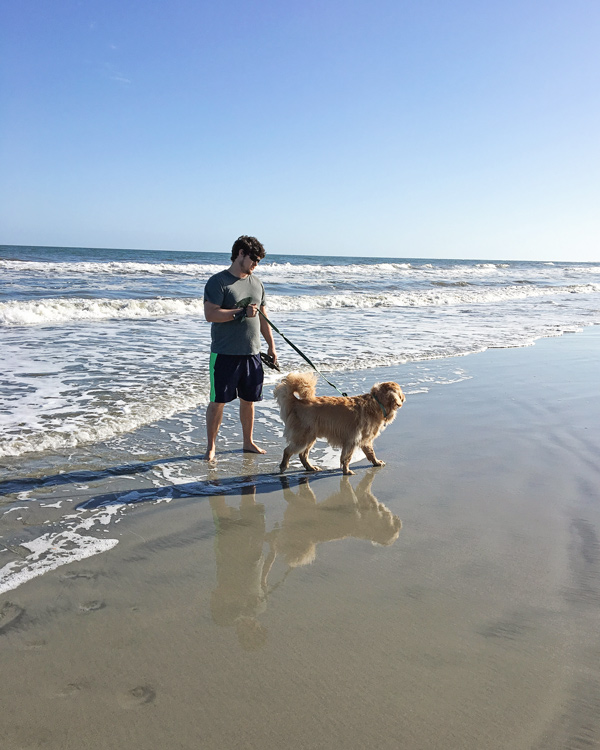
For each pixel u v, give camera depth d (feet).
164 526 12.68
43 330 36.99
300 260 277.23
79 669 7.88
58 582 10.16
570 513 13.76
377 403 16.58
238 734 6.81
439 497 14.79
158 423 19.85
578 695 7.64
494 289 92.17
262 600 9.89
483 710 7.31
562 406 23.54
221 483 15.39
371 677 7.89
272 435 19.63
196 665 8.06
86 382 23.79
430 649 8.57
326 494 15.01
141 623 9.05
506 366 31.35
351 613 9.52
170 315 47.09
